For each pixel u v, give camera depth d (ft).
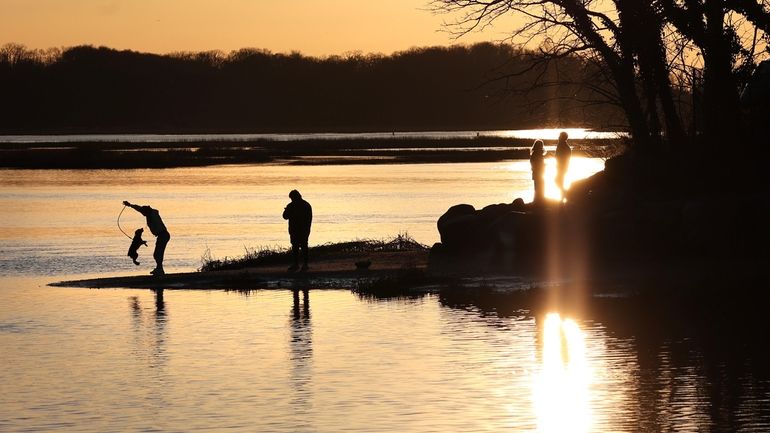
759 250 236.02
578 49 285.23
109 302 205.67
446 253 252.21
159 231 241.76
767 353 147.54
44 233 374.84
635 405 121.19
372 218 417.49
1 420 119.03
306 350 154.40
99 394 130.52
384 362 145.18
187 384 135.03
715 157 267.39
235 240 348.59
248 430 113.80
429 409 121.19
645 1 263.29
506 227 244.63
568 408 120.47
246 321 180.34
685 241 238.27
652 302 190.80
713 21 268.21
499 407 121.49
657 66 273.33
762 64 278.46
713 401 122.31
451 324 173.47
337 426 114.73
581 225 240.94
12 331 173.58
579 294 201.77
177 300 207.31
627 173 273.75
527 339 159.43
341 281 228.22
